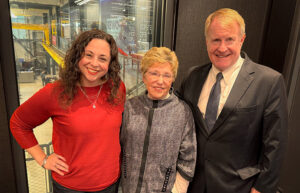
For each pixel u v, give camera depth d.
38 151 1.12
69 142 1.04
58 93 1.00
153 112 1.08
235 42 1.02
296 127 1.86
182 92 1.33
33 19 1.58
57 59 1.70
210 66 1.24
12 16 1.51
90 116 1.02
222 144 1.11
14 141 1.56
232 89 1.08
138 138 1.09
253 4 1.92
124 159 1.17
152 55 1.01
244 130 1.07
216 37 1.03
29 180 1.81
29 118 1.05
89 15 1.76
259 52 2.01
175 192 1.12
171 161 1.10
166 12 1.88
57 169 1.08
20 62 1.59
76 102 1.02
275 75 1.04
